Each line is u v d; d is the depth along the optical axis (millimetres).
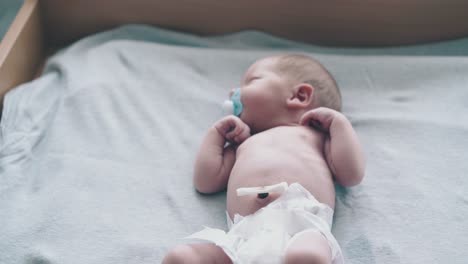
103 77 1365
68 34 1613
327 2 1514
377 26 1552
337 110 1246
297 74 1199
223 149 1148
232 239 882
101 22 1596
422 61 1426
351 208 1073
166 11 1575
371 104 1342
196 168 1114
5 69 1290
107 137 1224
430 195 1083
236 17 1575
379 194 1097
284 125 1155
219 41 1582
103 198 1097
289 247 824
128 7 1566
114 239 1020
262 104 1165
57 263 968
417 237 1008
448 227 1021
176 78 1415
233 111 1199
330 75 1267
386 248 989
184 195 1123
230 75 1446
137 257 992
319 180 1016
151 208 1092
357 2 1504
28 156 1181
